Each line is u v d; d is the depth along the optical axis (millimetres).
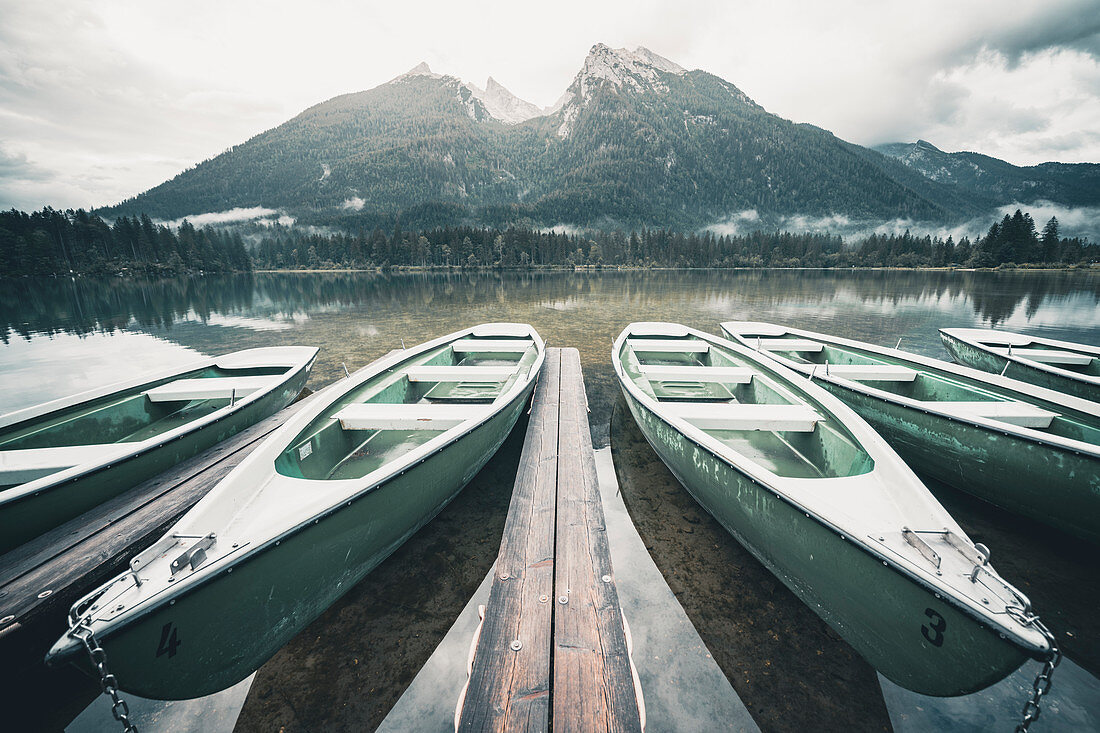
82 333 14961
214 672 2277
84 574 2768
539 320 15719
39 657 2557
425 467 3367
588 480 3947
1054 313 17859
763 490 2949
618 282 40062
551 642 2342
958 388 5172
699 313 17688
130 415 5020
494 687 2051
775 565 3092
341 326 15156
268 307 21578
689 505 4305
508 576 2766
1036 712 2006
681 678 2537
